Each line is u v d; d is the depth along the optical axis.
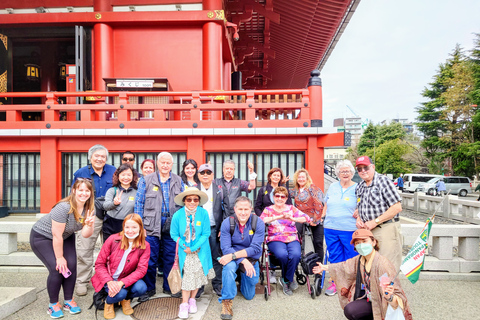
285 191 4.28
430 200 11.91
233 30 12.01
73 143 7.63
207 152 7.59
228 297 3.45
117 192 4.13
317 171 7.24
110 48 9.53
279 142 7.38
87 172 4.44
